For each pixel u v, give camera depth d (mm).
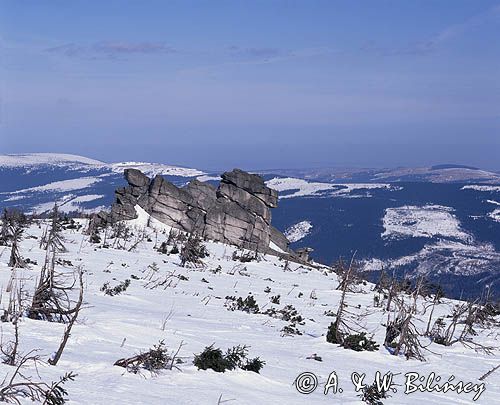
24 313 17750
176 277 45125
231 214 81312
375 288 54062
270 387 14531
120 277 39250
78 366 12609
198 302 33219
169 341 17812
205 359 14578
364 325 33750
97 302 25156
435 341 29828
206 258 63250
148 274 43781
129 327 18531
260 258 72562
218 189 83000
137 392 11391
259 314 32156
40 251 47000
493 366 24656
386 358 23250
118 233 65562
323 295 48688
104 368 12742
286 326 26703
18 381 10648
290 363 18531
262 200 83188
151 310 26250
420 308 42938
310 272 68938
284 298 43844
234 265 61969
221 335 21922
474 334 33344
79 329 16625
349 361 21328
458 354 26891
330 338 24844
